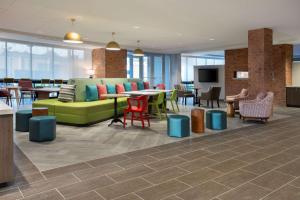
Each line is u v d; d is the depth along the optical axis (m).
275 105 11.15
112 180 2.97
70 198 2.53
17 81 10.59
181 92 11.19
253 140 4.92
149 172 3.22
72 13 6.27
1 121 2.71
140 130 5.82
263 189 2.75
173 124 5.17
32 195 2.59
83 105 6.32
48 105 6.62
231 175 3.14
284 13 6.31
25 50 11.47
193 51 14.22
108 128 6.02
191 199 2.52
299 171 3.28
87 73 13.03
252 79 8.24
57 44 11.79
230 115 7.85
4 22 7.30
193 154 3.99
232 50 12.90
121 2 5.37
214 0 5.27
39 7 5.76
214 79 14.05
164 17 6.64
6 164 2.75
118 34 9.08
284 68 10.91
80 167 3.38
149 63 14.89
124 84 9.36
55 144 4.54
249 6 5.71
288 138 5.10
